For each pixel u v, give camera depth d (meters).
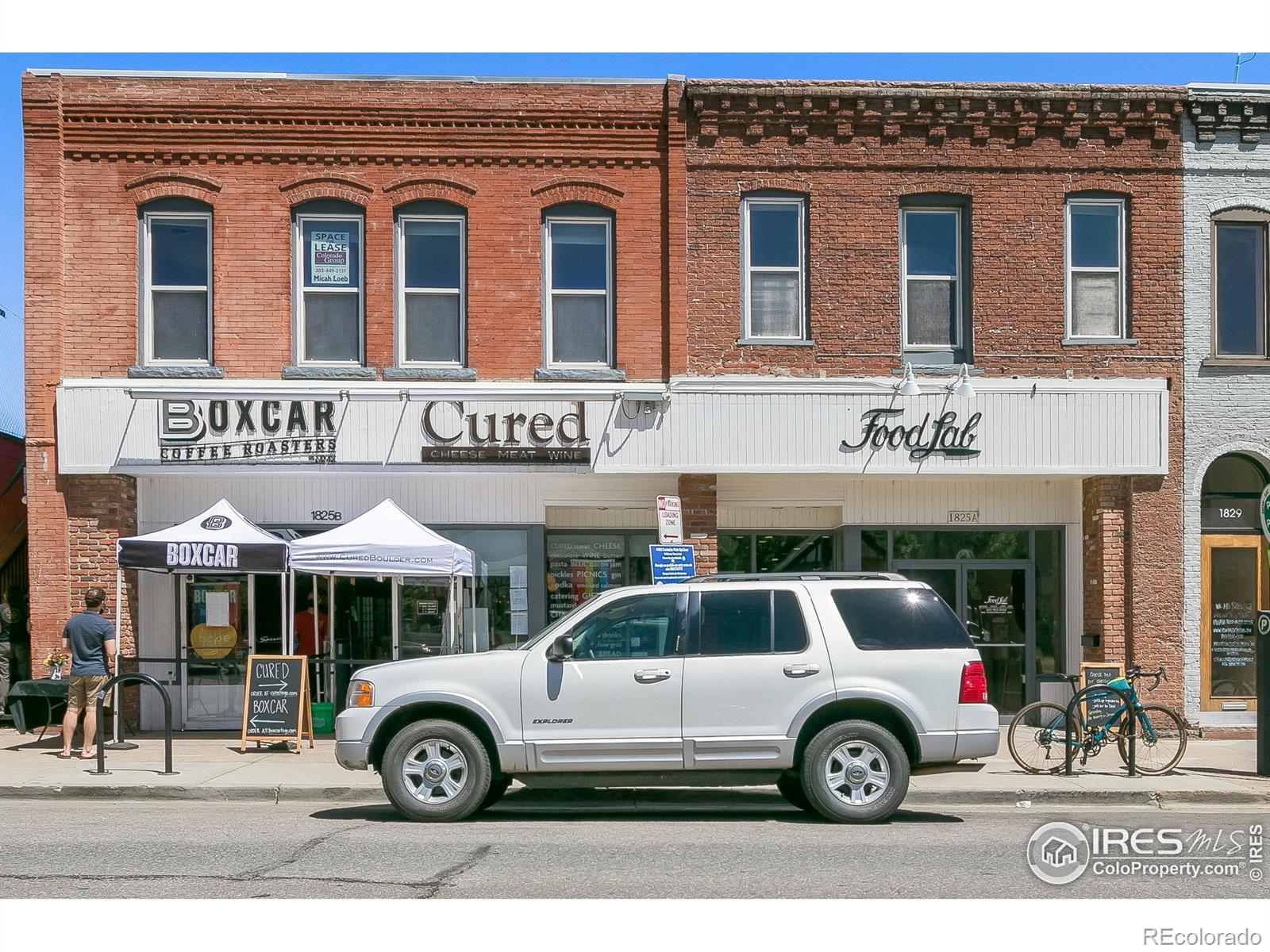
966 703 10.19
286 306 16.14
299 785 11.91
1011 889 7.73
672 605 10.38
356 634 16.73
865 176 16.44
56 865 8.32
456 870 8.19
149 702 16.42
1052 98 16.42
